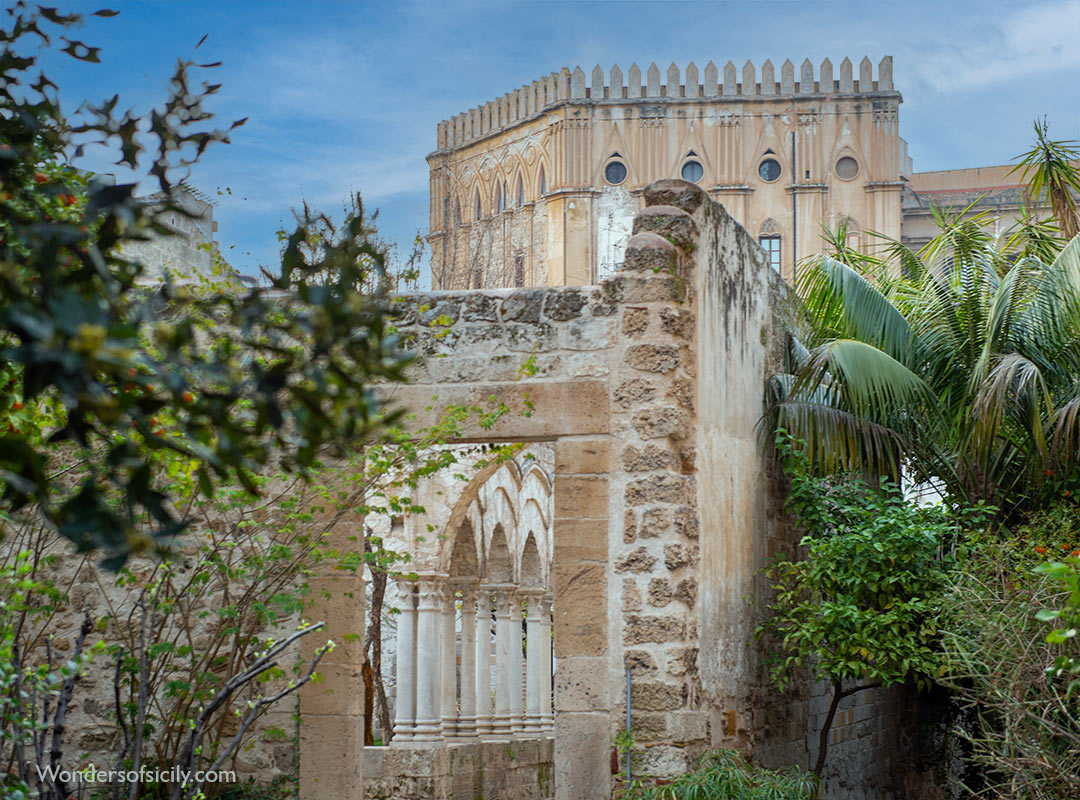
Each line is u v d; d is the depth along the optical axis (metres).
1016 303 13.14
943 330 13.59
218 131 4.38
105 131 4.41
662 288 10.16
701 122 55.19
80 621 10.12
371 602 18.17
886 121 54.50
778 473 12.96
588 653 9.91
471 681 17.48
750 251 12.42
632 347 10.15
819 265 13.88
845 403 12.84
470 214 60.31
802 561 13.06
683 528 9.93
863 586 11.83
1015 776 9.34
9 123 4.38
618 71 55.84
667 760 9.64
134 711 8.81
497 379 10.31
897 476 13.43
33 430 6.27
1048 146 14.85
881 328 13.47
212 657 9.35
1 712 6.34
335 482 9.83
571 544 10.04
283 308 3.69
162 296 3.79
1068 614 6.50
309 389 3.39
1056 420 12.86
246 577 9.91
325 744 10.02
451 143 61.88
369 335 3.50
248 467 3.70
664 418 10.01
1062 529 11.82
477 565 17.38
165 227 3.95
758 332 12.61
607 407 10.14
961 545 11.70
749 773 9.89
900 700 16.19
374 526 16.31
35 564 8.43
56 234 3.22
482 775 16.67
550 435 10.18
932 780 16.34
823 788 12.75
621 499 10.02
